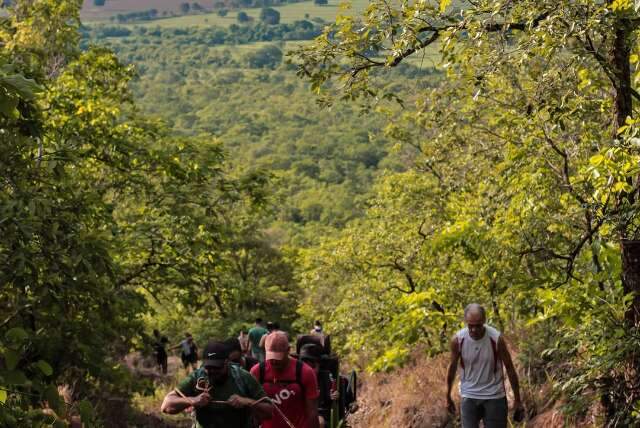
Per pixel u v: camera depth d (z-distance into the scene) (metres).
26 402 6.91
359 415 20.03
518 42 10.38
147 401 26.77
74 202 12.59
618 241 10.12
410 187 29.06
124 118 25.16
